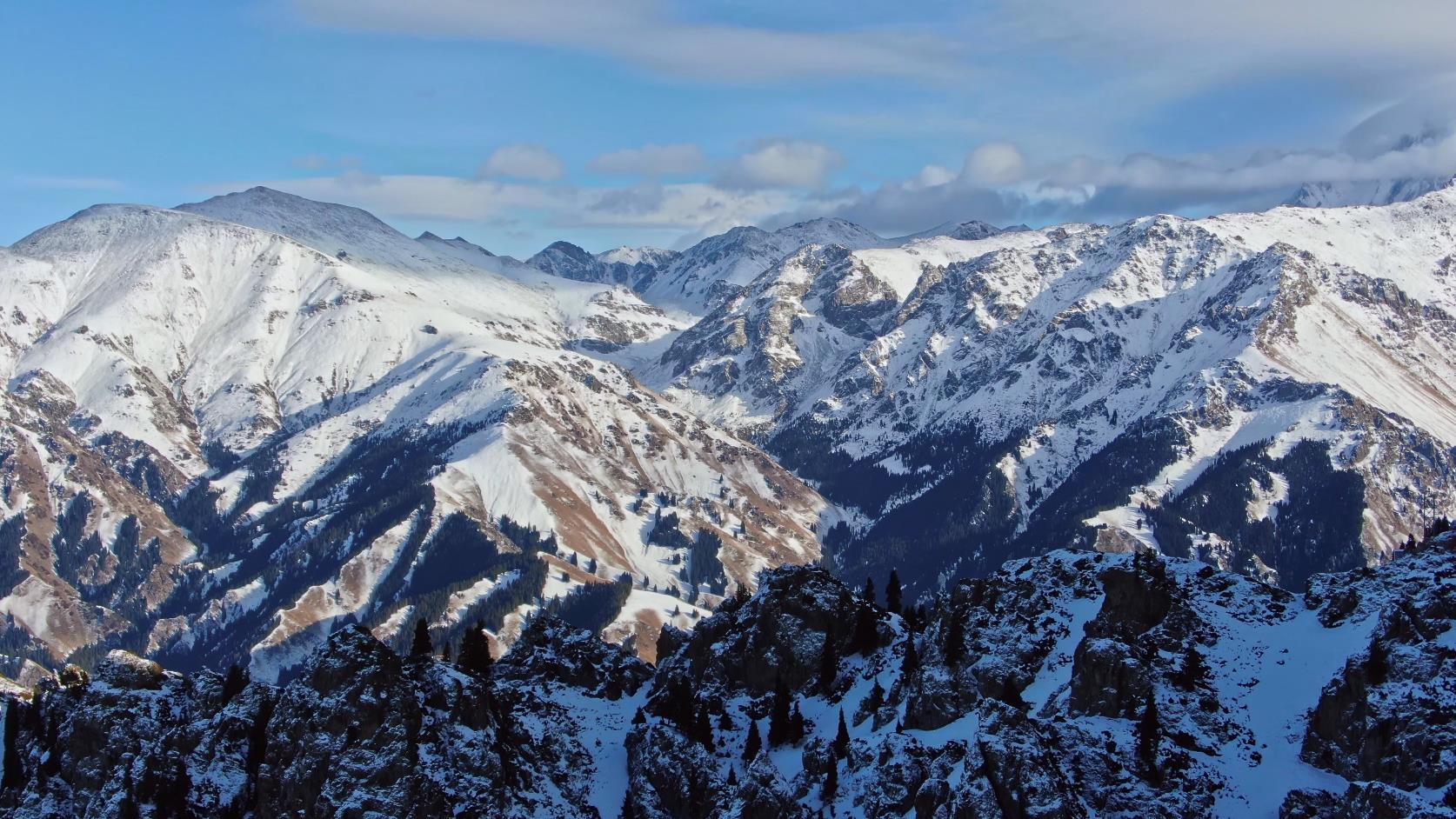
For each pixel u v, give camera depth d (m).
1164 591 162.88
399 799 146.50
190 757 163.38
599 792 166.50
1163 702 145.12
